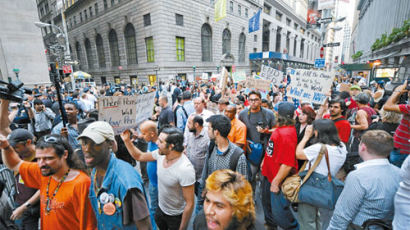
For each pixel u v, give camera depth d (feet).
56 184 5.66
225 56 106.42
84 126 10.44
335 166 6.91
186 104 17.54
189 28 87.30
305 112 8.94
